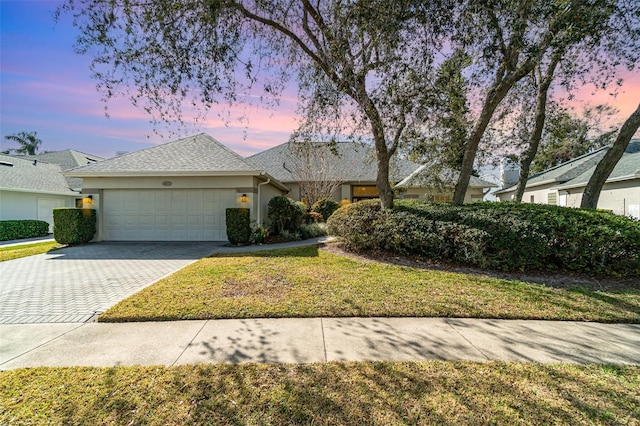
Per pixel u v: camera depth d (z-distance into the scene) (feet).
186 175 39.17
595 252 21.26
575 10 20.92
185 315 14.35
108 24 17.16
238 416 7.66
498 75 26.86
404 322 13.78
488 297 16.92
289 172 63.98
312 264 25.30
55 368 9.89
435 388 8.75
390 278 20.75
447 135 30.89
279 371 9.66
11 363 10.31
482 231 23.35
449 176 38.06
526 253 22.25
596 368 9.94
